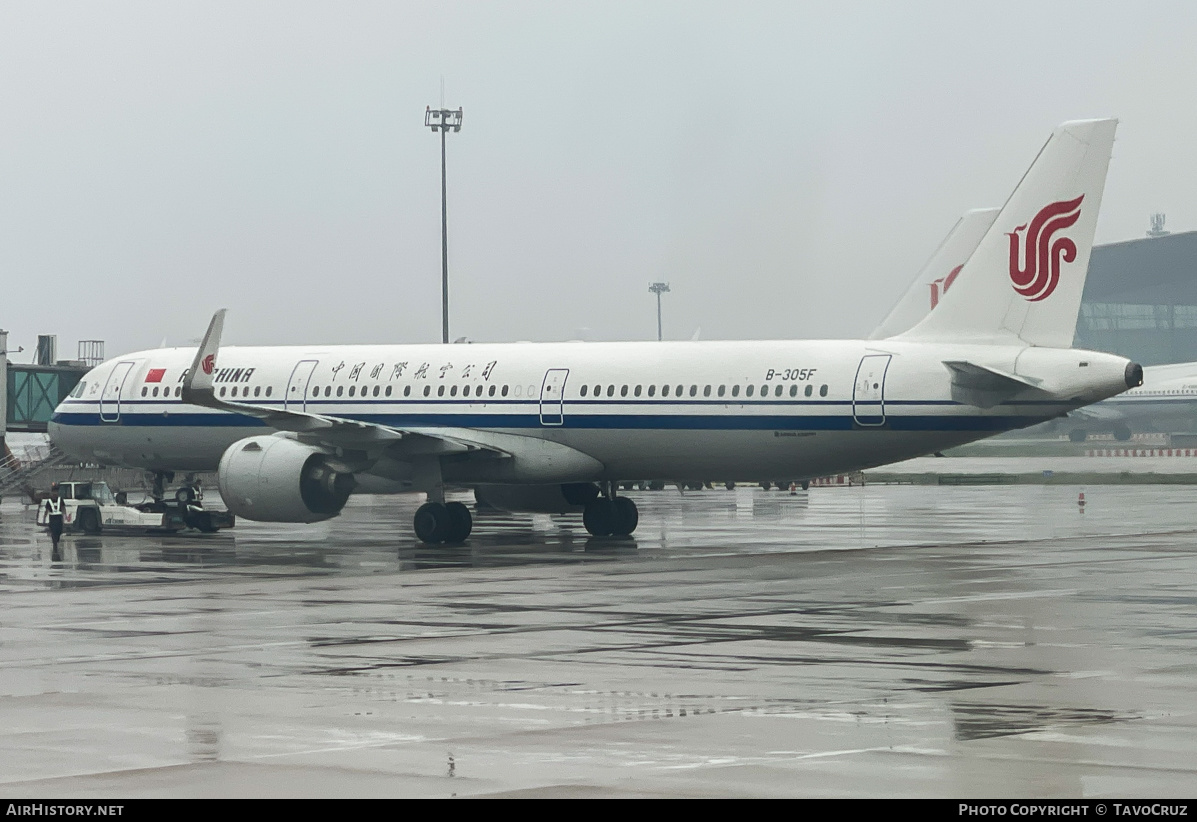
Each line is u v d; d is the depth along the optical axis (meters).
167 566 81.56
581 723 35.31
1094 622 53.81
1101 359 86.38
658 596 63.97
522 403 101.62
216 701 38.66
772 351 95.12
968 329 90.81
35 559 86.88
